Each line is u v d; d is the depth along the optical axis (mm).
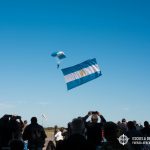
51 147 13445
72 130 7582
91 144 7430
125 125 20375
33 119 17547
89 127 13742
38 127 17453
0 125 15953
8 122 16047
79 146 7340
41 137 17406
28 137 17281
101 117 13961
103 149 7066
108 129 7094
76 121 7609
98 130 13648
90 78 17844
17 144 6641
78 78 17641
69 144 7375
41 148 17469
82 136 7492
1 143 15844
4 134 15781
